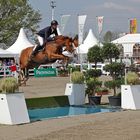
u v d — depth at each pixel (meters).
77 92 18.86
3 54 42.19
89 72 20.48
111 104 18.30
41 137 10.15
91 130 11.01
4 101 13.01
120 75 19.88
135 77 17.31
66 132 10.80
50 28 17.38
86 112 16.27
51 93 23.25
